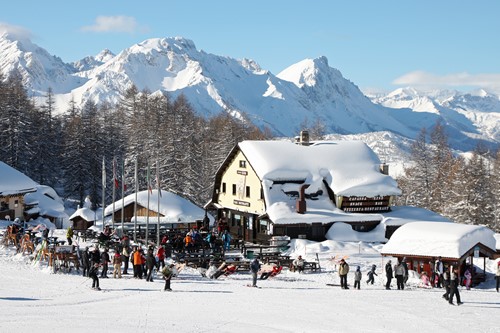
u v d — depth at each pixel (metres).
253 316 26.92
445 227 45.25
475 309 31.25
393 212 64.12
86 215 70.25
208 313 27.23
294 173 62.62
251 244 59.31
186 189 96.94
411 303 32.16
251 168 63.81
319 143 68.81
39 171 105.38
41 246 40.56
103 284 34.12
